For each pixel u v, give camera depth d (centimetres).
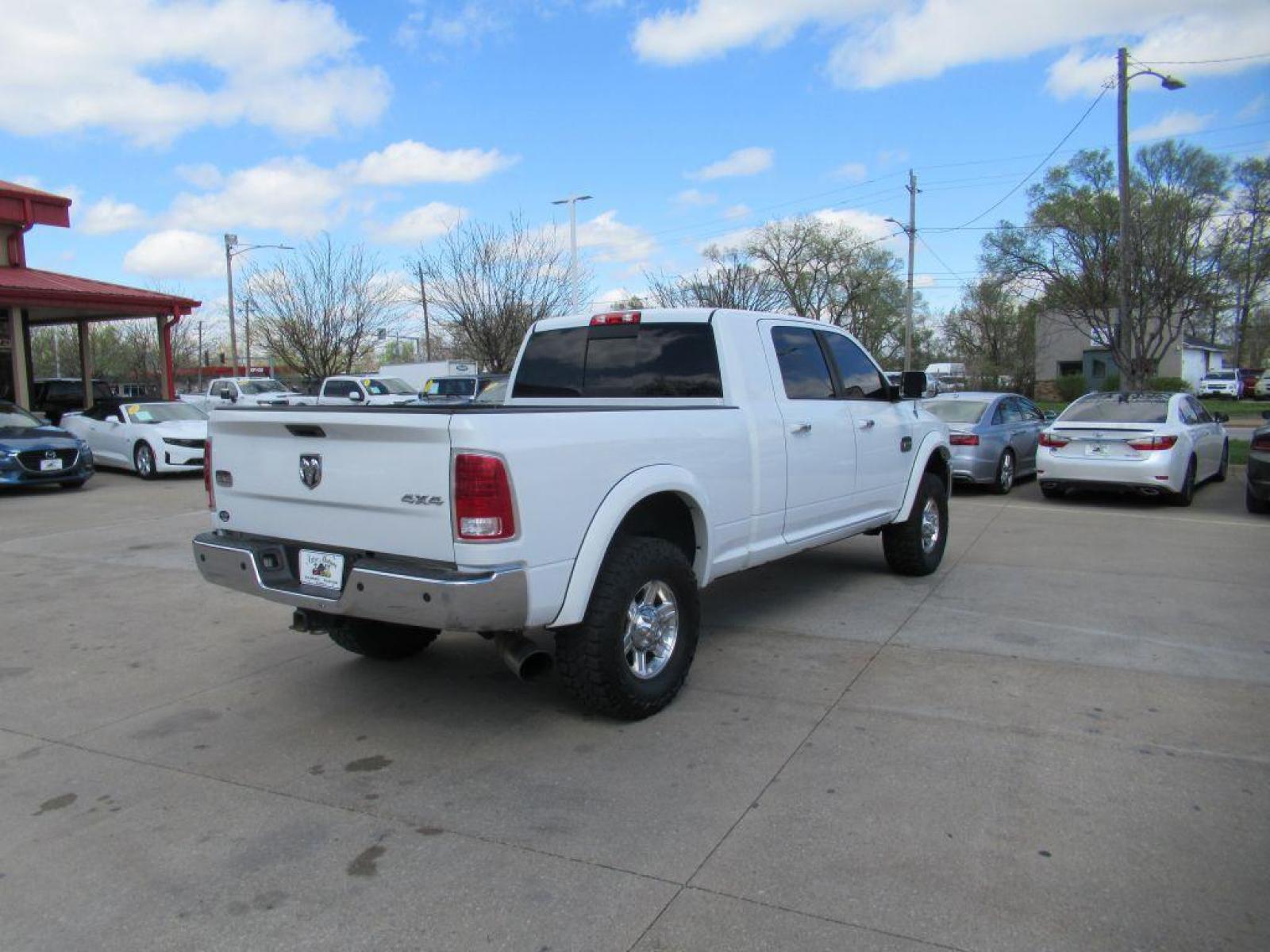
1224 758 380
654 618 431
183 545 924
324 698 471
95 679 505
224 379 2908
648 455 424
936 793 351
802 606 640
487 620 357
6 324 2061
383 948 262
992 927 266
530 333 599
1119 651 528
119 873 304
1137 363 2294
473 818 338
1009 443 1295
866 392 650
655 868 301
